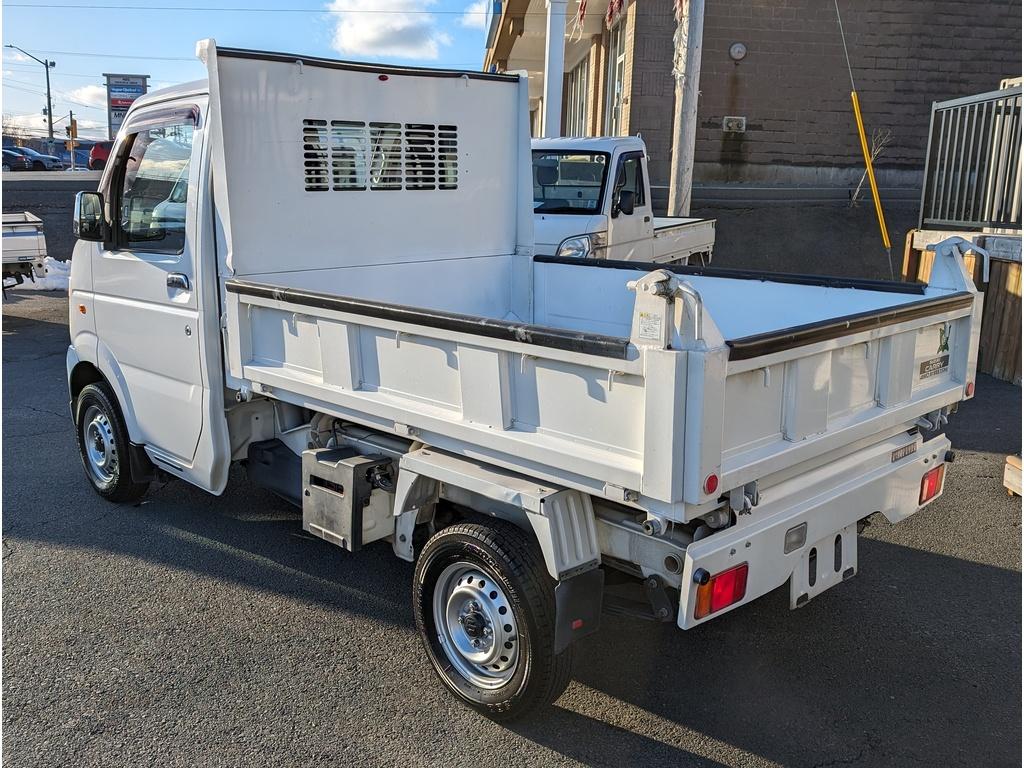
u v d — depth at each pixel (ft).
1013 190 31.09
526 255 18.33
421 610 11.88
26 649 13.15
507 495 10.39
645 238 33.09
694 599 9.37
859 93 54.39
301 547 16.87
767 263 45.19
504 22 57.77
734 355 8.81
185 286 15.05
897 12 53.31
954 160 34.24
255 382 13.98
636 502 9.23
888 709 11.59
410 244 16.61
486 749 10.82
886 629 13.62
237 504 19.08
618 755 10.70
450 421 10.91
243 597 14.83
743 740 10.97
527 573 10.48
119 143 16.58
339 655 13.01
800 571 10.80
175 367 15.69
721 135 54.49
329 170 15.21
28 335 39.17
